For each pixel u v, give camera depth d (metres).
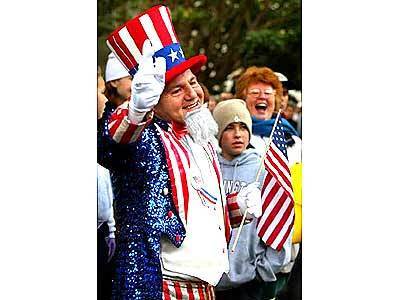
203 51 9.53
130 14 9.18
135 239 4.89
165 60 4.86
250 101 6.46
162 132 5.02
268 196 6.11
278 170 6.13
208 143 5.22
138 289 4.87
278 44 9.27
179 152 5.02
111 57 5.80
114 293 4.94
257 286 6.13
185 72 5.07
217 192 5.16
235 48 9.48
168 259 4.94
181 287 4.96
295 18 9.34
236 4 9.49
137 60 5.02
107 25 9.07
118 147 4.80
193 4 9.55
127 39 5.03
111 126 4.77
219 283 6.02
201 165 5.10
